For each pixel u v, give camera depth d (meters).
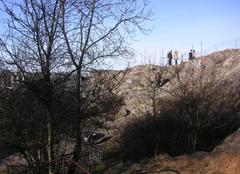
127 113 20.95
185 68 22.55
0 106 12.78
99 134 18.61
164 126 19.19
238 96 20.00
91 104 13.55
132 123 19.78
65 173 13.56
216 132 18.97
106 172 16.17
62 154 13.52
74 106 13.21
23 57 12.61
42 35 12.62
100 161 17.06
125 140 19.19
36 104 12.90
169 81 21.17
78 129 13.45
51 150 12.96
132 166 16.48
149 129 19.06
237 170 13.43
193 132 18.09
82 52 13.31
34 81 12.56
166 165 15.51
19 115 12.88
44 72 12.62
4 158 13.76
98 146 15.60
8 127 12.89
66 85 13.09
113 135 19.52
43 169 13.05
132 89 22.84
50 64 12.73
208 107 18.80
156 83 21.84
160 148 18.61
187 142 18.69
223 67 23.22
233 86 20.73
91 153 14.74
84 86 13.52
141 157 18.14
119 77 18.25
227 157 14.27
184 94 18.75
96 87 13.65
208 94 19.14
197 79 19.30
